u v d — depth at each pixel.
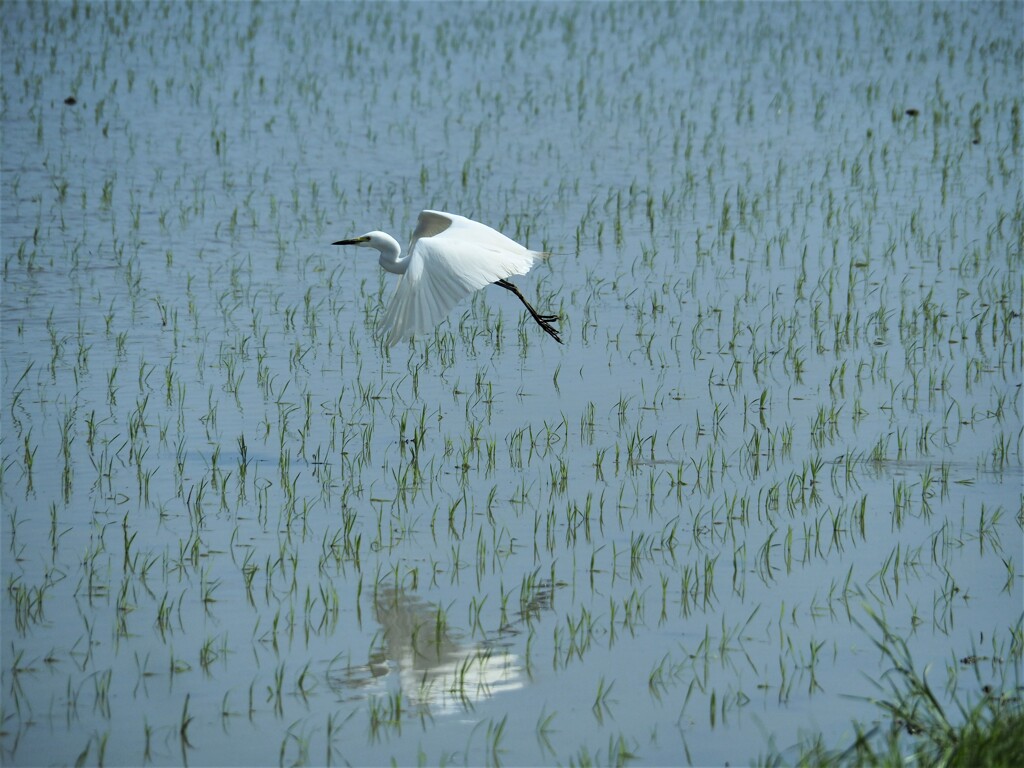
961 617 9.45
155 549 10.59
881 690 8.42
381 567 10.30
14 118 28.16
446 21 40.91
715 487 11.98
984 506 11.41
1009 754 7.10
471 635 9.23
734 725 8.07
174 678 8.61
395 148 26.95
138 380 14.84
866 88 32.97
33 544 10.66
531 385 14.94
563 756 7.75
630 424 13.66
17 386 14.55
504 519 11.25
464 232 11.42
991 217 22.11
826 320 17.20
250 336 16.48
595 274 19.31
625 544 10.75
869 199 23.36
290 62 34.72
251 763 7.67
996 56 36.50
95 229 21.08
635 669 8.75
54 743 7.86
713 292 18.45
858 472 12.31
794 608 9.61
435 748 7.82
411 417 13.87
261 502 11.59
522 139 27.88
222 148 26.55
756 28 40.62
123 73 32.75
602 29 40.53
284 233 21.16
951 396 14.44
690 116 30.11
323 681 8.59
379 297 18.14
